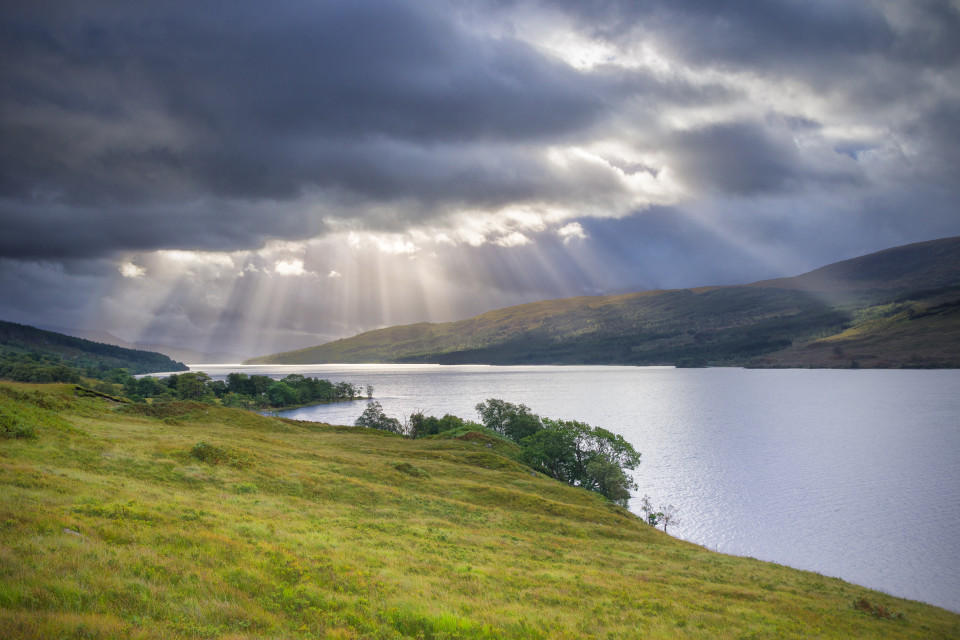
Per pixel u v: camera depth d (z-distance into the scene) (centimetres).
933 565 8256
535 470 9594
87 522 2233
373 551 2970
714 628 2544
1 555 1579
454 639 1752
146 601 1505
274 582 1992
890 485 12975
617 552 4528
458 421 14175
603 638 2102
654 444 18212
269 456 5672
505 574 2988
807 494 12244
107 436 4988
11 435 3962
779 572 4669
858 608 3562
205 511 3048
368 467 6300
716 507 11331
